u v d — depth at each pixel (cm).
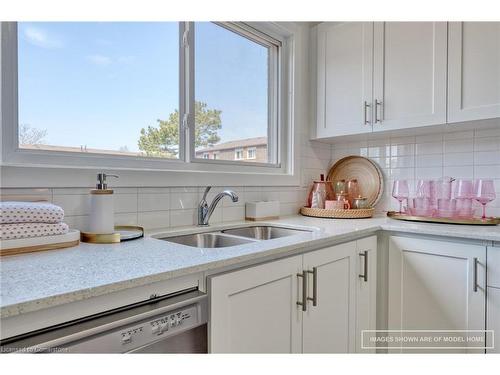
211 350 92
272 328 111
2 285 68
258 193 199
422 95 176
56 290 66
